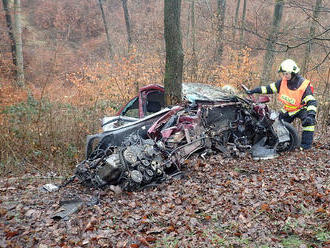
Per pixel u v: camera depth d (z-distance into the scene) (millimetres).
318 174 5305
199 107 6398
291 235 3695
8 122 8203
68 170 6977
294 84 6309
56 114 9156
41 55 16438
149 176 5156
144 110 7277
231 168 5848
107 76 11078
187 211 4328
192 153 6012
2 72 12930
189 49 11719
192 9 16547
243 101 6777
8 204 4652
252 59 11844
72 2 29125
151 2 29844
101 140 5973
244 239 3662
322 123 8719
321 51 10055
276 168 5738
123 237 3795
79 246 3604
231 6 24172
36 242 3680
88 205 4629
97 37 27047
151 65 10992
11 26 15320
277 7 12289
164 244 3611
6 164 6969
